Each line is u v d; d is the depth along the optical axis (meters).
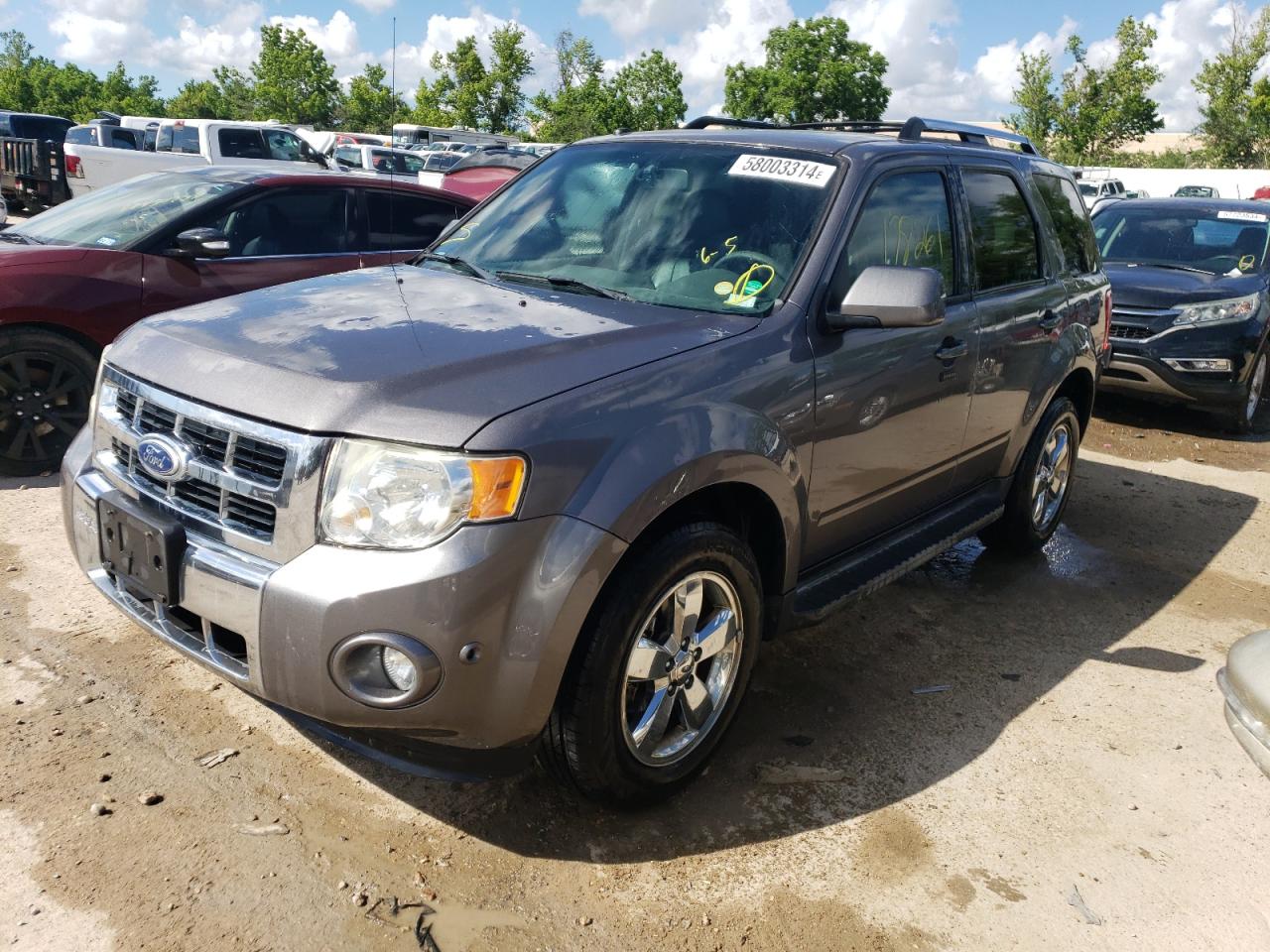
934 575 4.81
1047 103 46.81
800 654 3.89
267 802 2.74
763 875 2.65
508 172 14.20
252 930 2.30
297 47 41.00
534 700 2.38
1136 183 43.25
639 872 2.62
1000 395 4.18
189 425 2.52
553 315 2.95
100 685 3.21
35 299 4.91
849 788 3.05
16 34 59.62
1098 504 6.10
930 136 4.33
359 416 2.31
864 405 3.30
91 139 19.42
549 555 2.33
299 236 5.98
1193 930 2.57
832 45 47.53
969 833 2.88
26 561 4.04
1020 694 3.72
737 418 2.76
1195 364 7.61
